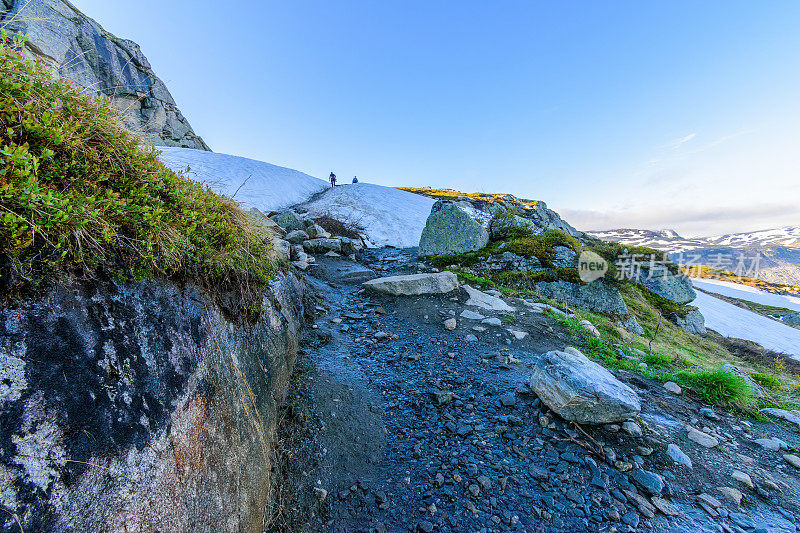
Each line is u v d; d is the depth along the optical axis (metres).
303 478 3.65
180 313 2.44
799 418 5.12
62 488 1.41
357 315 8.30
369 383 5.62
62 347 1.57
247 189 25.83
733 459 4.11
